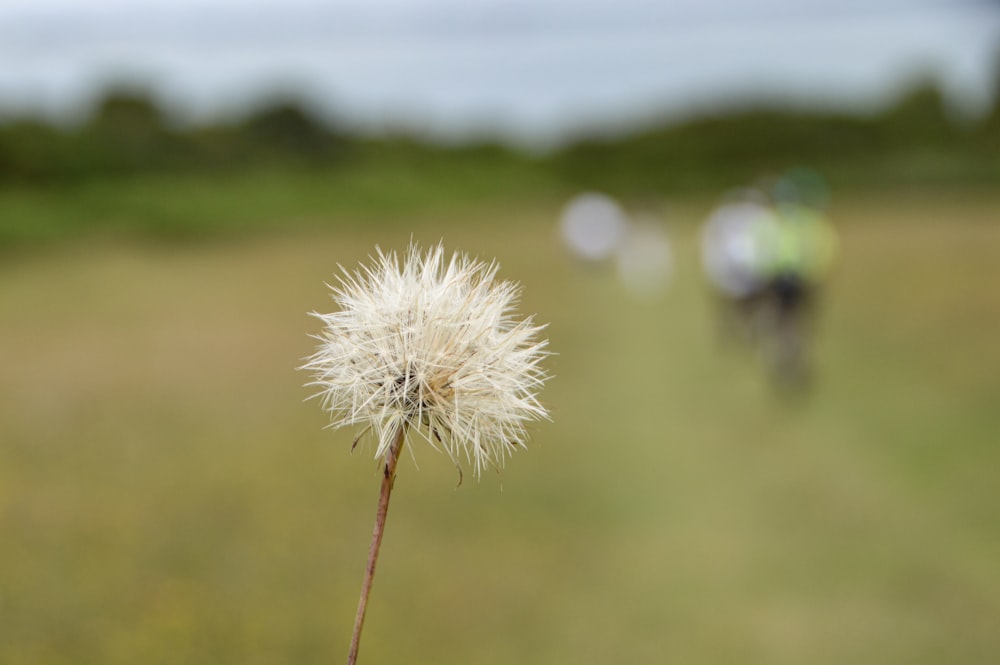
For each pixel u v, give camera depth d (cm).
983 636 583
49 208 3709
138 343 1652
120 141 4397
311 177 5431
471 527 773
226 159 5006
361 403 137
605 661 562
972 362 1312
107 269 2917
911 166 6488
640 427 1084
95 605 576
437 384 136
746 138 7981
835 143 8050
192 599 597
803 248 1231
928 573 666
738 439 1025
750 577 666
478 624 595
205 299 2283
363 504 814
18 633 528
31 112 4156
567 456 978
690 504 832
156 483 851
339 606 612
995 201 5091
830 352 1451
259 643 555
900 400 1137
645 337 1706
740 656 570
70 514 742
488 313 143
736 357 1479
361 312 142
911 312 1775
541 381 144
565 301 2194
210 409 1162
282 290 2422
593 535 756
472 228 4575
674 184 7256
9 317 1984
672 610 629
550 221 5050
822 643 583
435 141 7281
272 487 848
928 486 841
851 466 911
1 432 1014
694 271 2853
